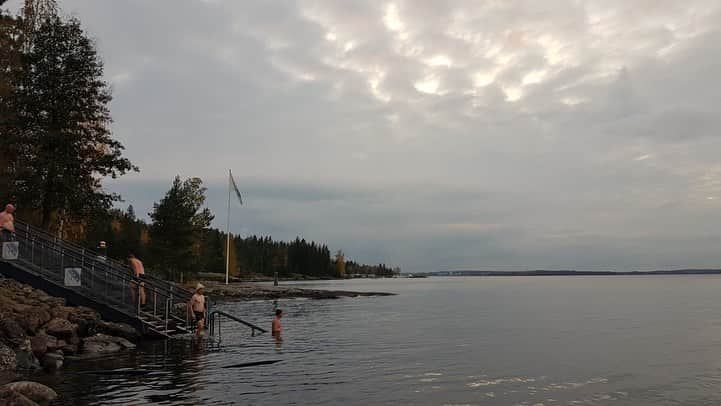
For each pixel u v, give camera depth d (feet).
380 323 124.67
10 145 116.67
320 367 62.34
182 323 94.48
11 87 120.26
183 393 47.06
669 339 95.40
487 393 49.78
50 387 48.73
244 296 229.45
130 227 336.08
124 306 81.61
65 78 118.93
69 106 118.42
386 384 52.95
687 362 69.41
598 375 59.72
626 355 75.31
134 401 43.73
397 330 108.27
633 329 113.29
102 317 80.79
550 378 57.62
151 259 212.02
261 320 129.29
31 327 65.77
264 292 241.96
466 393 49.60
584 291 383.65
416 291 388.78
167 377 54.13
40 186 112.78
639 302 230.48
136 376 54.44
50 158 114.93
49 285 80.69
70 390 47.60
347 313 157.07
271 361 66.13
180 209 207.51
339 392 48.93
